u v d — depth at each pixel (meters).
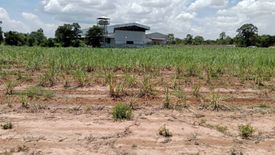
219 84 10.45
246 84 10.55
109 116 6.79
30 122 6.34
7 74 11.59
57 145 5.26
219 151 5.16
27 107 7.32
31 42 60.53
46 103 7.73
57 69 12.40
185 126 6.26
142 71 12.87
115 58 15.29
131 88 9.34
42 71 12.64
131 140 5.51
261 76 11.45
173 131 5.96
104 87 9.59
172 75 12.02
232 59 16.16
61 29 61.12
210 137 5.73
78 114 6.93
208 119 6.77
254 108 7.71
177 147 5.28
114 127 6.11
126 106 7.03
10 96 8.20
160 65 13.84
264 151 5.21
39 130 5.90
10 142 5.34
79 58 14.95
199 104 7.86
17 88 9.30
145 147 5.25
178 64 13.54
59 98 8.25
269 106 7.88
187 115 7.01
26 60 15.35
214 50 29.03
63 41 61.47
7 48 24.27
